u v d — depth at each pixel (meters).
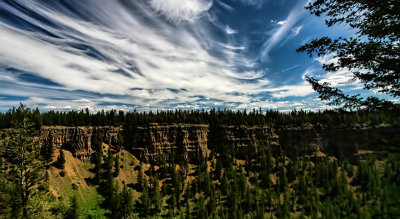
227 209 80.56
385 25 10.92
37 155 33.03
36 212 31.17
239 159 184.50
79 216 94.50
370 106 10.21
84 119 181.62
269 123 191.50
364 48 11.49
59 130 162.88
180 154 189.88
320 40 12.56
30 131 32.97
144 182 143.25
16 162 30.83
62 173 135.75
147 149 186.00
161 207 126.62
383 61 11.05
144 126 192.62
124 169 165.88
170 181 158.25
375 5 10.53
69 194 125.69
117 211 110.25
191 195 137.88
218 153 196.38
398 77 10.62
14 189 29.66
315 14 12.84
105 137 182.50
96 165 154.25
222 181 136.75
